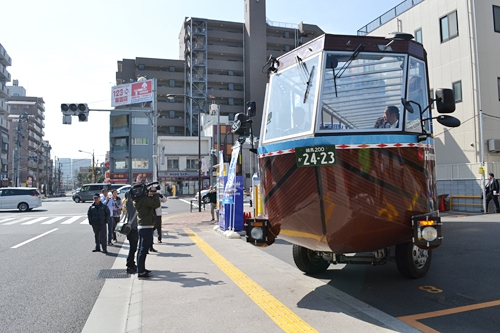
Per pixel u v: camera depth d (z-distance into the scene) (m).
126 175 60.00
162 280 6.82
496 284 5.91
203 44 74.81
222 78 75.75
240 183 12.70
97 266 8.66
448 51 20.47
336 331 4.17
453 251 8.41
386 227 4.67
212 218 18.08
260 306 5.13
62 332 4.68
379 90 4.87
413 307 4.95
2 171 60.00
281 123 5.25
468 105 19.36
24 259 9.54
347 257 5.82
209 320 4.68
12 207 27.86
